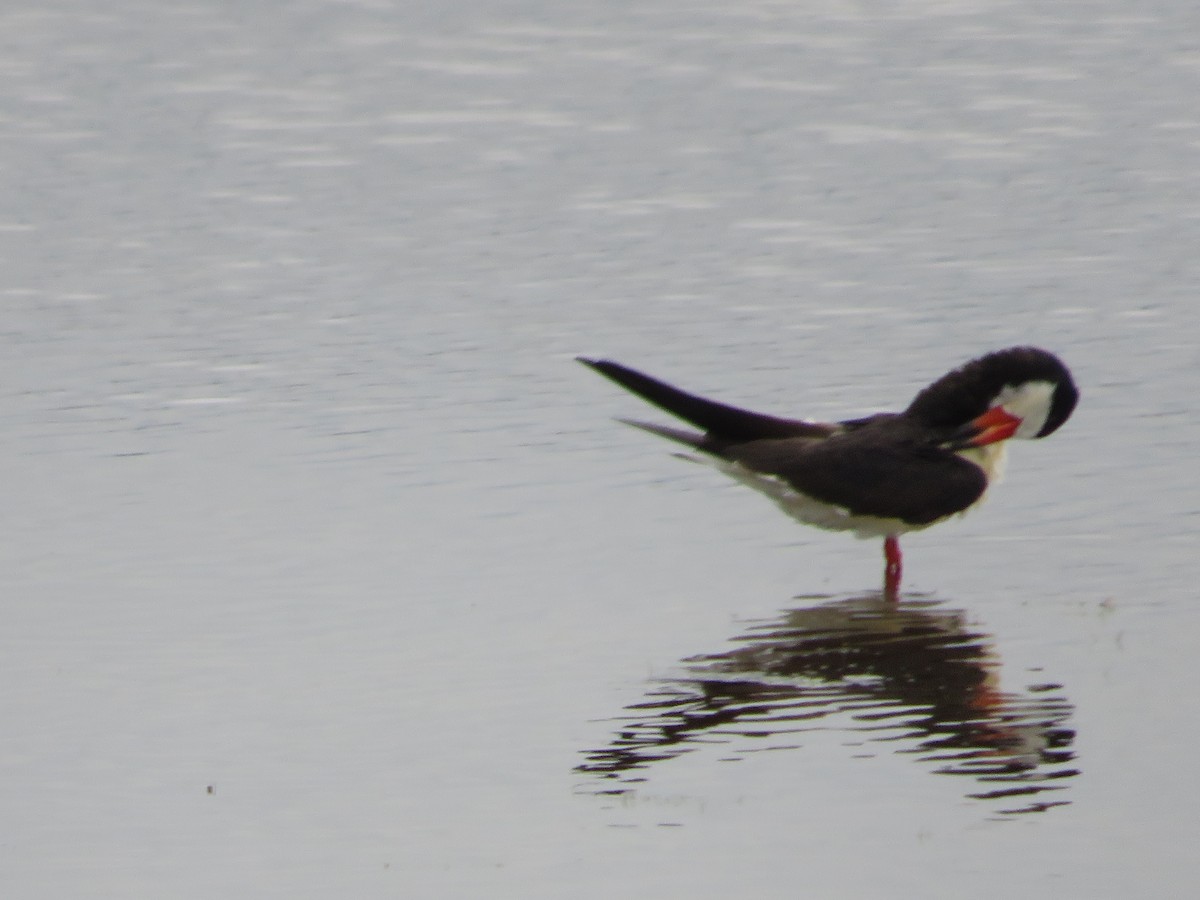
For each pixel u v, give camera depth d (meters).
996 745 10.32
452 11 32.69
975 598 12.67
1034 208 22.23
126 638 11.98
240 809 9.74
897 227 21.64
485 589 12.80
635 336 18.25
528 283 19.97
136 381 17.20
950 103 26.73
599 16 32.19
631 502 14.48
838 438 13.38
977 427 13.56
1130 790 9.73
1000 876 8.88
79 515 14.10
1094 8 32.03
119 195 23.23
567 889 8.84
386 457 15.34
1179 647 11.67
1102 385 16.70
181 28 31.73
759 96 27.31
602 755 10.31
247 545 13.52
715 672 11.46
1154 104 26.53
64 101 27.50
